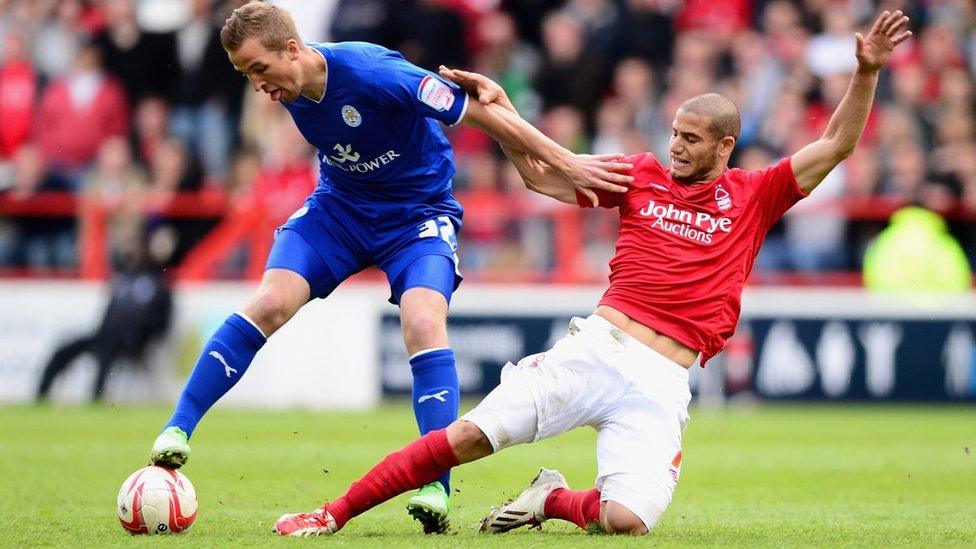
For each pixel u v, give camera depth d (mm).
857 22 61719
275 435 38906
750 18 61375
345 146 20438
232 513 22359
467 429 18234
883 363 53188
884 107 58031
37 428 39594
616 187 19297
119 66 57062
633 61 59281
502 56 59375
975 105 60406
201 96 57031
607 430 18453
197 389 19734
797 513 23516
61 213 55312
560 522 21172
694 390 53125
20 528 19656
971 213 55344
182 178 54281
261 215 51656
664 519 22359
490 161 55562
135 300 49562
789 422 46750
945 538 19562
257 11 19125
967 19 63188
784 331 53125
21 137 57750
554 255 52875
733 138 19094
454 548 17078
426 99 19828
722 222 19094
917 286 54500
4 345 50719
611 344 18438
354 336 51281
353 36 60094
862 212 54906
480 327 51688
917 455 35625
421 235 21000
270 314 20297
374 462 31812
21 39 58406
